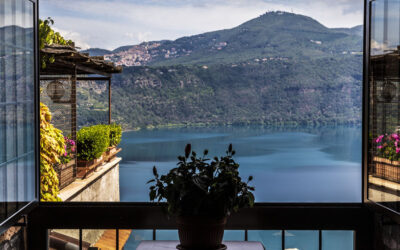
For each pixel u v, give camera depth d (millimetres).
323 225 2441
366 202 2408
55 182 4012
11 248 2277
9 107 2100
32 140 2402
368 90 2391
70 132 5805
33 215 2445
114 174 8383
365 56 2416
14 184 2156
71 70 5820
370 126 2381
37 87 2457
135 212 2436
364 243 2451
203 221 1736
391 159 2123
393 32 2092
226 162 1834
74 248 4918
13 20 2152
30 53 2377
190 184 1738
